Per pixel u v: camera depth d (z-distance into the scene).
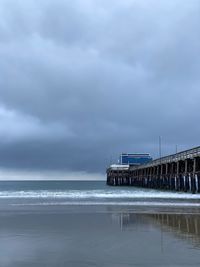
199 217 22.55
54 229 17.34
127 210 28.06
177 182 61.69
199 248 12.18
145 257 10.95
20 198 47.84
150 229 17.14
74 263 10.34
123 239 14.20
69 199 45.34
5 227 18.03
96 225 18.86
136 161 125.88
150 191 71.12
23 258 10.98
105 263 10.31
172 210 28.09
